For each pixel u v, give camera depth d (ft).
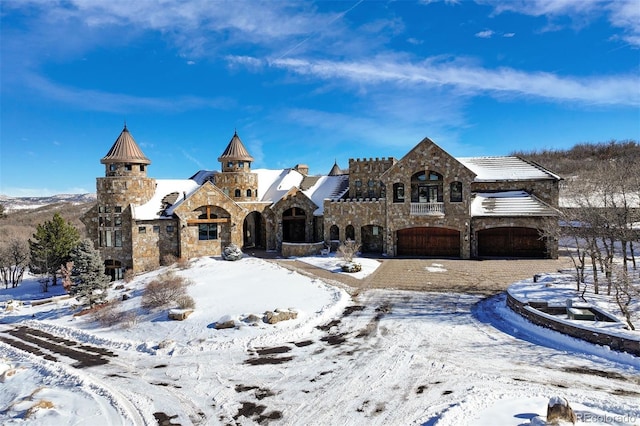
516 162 156.35
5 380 63.05
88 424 46.96
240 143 177.68
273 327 75.87
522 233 138.51
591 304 74.28
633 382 50.39
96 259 114.21
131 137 158.20
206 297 96.37
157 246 152.87
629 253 134.41
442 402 47.91
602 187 108.99
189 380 57.98
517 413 44.09
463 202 138.41
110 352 73.46
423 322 77.15
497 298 91.81
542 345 64.39
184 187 171.53
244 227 184.55
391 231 145.38
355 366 59.21
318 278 111.14
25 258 195.83
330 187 176.86
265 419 46.34
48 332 93.15
